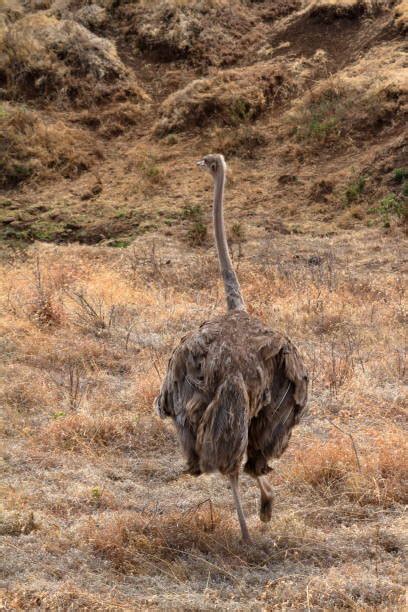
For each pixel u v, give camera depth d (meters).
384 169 35.09
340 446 11.54
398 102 38.31
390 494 10.52
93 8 50.25
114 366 15.88
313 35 46.16
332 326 19.09
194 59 47.03
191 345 9.19
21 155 40.59
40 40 46.97
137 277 24.81
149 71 47.28
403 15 44.22
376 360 16.41
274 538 9.39
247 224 33.44
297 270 26.12
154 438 12.64
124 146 42.22
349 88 40.25
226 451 8.48
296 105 40.81
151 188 37.78
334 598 8.03
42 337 17.05
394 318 19.73
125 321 18.97
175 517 9.81
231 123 41.44
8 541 9.16
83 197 37.94
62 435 12.31
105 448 12.20
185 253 30.55
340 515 10.16
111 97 45.25
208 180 37.72
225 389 8.59
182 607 7.82
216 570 8.75
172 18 48.56
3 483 10.73
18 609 7.81
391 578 8.42
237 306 11.09
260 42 47.31
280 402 9.15
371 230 31.64
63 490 10.65
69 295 20.30
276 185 36.59
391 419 13.34
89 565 8.83
